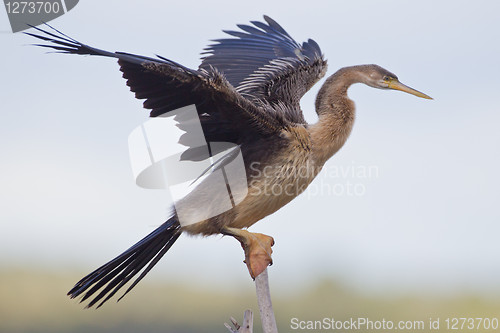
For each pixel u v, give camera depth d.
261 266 9.88
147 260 10.46
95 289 10.16
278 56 12.86
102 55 8.69
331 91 11.50
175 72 9.23
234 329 9.11
